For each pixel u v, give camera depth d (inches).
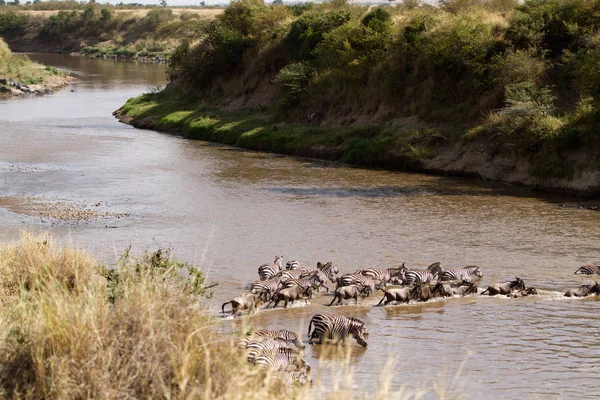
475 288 1043.3
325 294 1045.2
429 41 2353.6
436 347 814.5
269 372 451.2
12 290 757.9
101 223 1433.3
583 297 1019.9
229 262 1161.4
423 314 943.7
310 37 2893.7
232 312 910.4
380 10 2714.1
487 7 2664.9
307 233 1363.2
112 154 2294.5
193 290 651.5
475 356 786.2
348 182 1884.8
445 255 1224.8
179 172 2006.6
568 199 1697.8
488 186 1841.8
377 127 2298.2
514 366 757.3
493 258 1211.9
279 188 1798.7
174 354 431.8
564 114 1920.5
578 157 1776.6
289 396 484.1
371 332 867.4
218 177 1939.0
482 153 1973.4
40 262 805.2
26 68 4667.8
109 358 423.5
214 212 1536.7
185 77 3307.1
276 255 1209.4
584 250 1259.8
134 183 1849.2
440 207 1595.7
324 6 3351.4
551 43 2239.2
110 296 575.5
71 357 436.5
